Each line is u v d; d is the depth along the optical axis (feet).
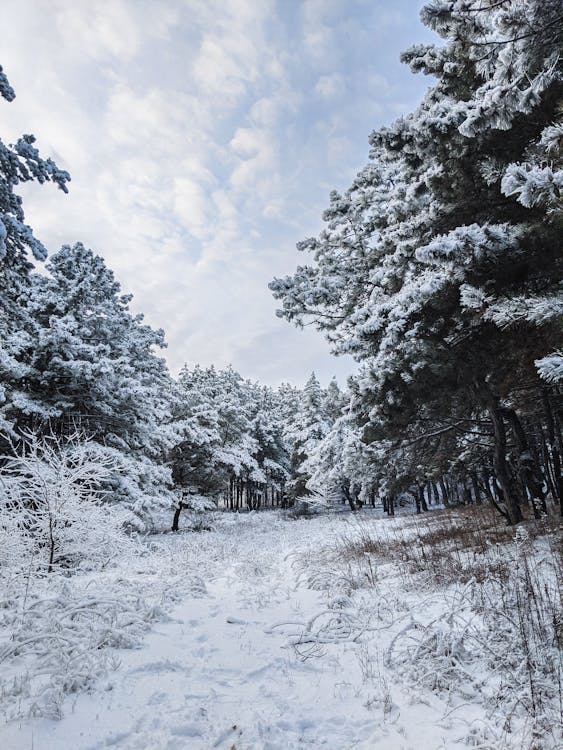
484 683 12.54
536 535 27.94
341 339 46.21
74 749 9.80
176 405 104.99
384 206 41.19
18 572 25.80
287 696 12.75
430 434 40.24
